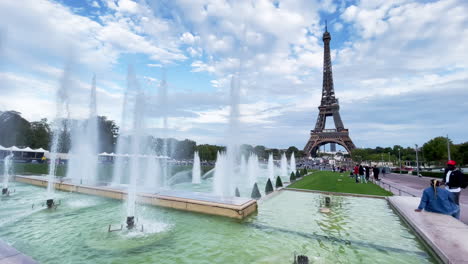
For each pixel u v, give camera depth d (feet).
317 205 46.37
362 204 47.83
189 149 349.20
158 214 36.78
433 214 33.73
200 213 37.09
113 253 23.20
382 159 345.72
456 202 33.47
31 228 30.07
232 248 24.70
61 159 164.55
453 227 27.73
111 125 277.64
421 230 26.73
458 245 22.44
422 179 112.98
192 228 30.81
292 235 28.78
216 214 35.99
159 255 22.89
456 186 33.42
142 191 46.93
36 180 64.28
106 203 43.50
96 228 30.27
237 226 31.91
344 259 22.41
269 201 50.39
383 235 29.09
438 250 21.74
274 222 34.09
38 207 40.37
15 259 16.97
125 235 27.99
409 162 353.10
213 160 322.14
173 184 85.56
